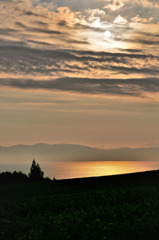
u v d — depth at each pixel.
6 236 16.38
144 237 14.79
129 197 24.83
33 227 17.33
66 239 15.16
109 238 14.71
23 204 23.88
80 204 23.30
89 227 16.41
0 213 20.91
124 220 17.50
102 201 23.89
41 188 38.59
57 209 22.38
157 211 19.47
